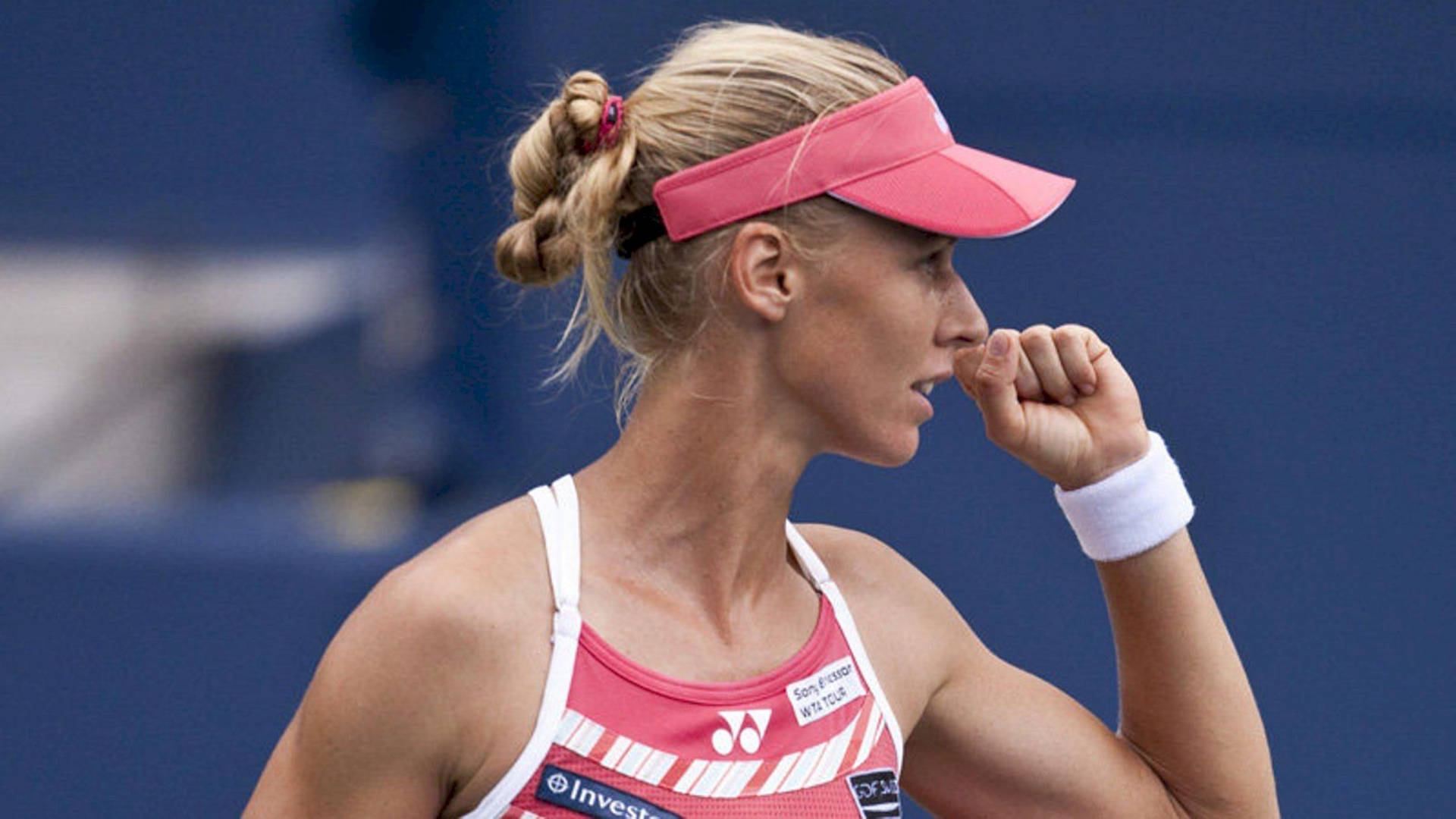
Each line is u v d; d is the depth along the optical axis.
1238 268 13.59
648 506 6.16
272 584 12.19
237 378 12.93
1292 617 13.48
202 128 12.84
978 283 13.34
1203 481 13.51
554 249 6.23
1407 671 13.56
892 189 6.00
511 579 5.85
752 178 5.97
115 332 12.91
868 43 13.07
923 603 6.82
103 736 11.95
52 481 12.72
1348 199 13.72
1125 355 13.47
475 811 5.76
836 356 6.09
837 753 6.12
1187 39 13.58
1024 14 13.39
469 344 12.74
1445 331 13.78
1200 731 6.99
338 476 12.79
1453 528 13.66
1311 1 13.66
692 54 6.21
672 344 6.17
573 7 12.61
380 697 5.66
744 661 6.13
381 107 12.79
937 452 13.20
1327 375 13.64
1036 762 6.93
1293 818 13.34
